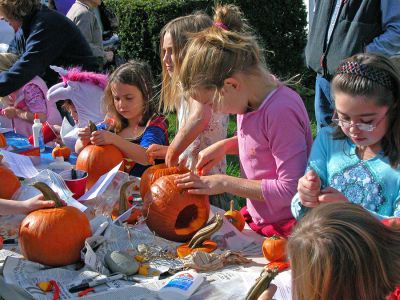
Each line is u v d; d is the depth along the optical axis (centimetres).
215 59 243
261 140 253
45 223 231
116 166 304
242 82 247
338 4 396
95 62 525
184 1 923
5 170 282
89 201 275
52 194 245
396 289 130
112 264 221
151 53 945
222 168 328
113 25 724
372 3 381
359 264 131
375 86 198
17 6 475
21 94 479
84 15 592
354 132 206
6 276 218
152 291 205
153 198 256
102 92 427
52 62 501
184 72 253
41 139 418
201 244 243
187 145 303
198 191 253
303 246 136
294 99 250
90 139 337
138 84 356
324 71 417
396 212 209
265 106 249
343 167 229
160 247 243
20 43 514
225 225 254
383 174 216
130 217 271
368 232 134
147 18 930
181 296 201
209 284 210
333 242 133
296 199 226
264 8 923
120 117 370
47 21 479
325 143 240
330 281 132
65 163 353
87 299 201
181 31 310
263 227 261
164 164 301
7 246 253
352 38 391
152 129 359
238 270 224
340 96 205
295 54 961
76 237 233
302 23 949
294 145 245
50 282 211
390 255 134
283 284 204
